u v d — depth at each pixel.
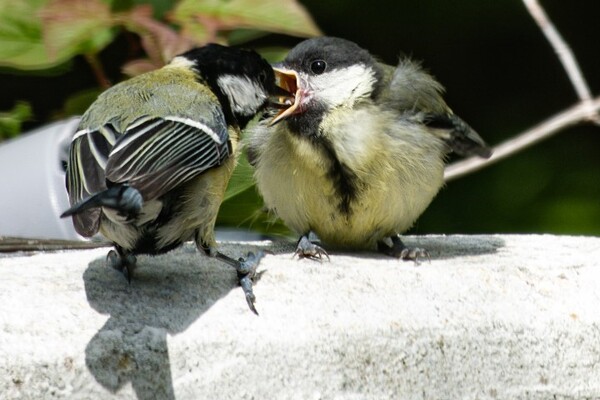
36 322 5.91
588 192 12.05
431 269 7.20
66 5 8.32
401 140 8.08
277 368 6.04
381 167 8.03
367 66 8.30
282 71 8.23
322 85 8.17
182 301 6.39
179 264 7.15
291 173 8.12
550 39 10.23
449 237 8.91
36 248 8.11
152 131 6.34
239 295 6.56
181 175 6.23
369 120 8.07
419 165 8.16
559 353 6.61
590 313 6.73
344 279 6.88
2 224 8.54
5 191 8.61
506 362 6.50
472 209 12.12
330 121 8.08
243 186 8.69
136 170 6.03
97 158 6.04
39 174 8.62
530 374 6.55
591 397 6.68
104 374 5.81
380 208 8.14
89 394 5.78
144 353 5.89
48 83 10.64
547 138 12.21
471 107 13.02
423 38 12.80
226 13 8.41
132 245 6.53
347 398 6.17
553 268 7.38
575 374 6.64
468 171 10.43
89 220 5.69
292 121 8.12
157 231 6.49
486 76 12.98
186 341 5.94
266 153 8.23
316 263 7.32
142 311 6.20
